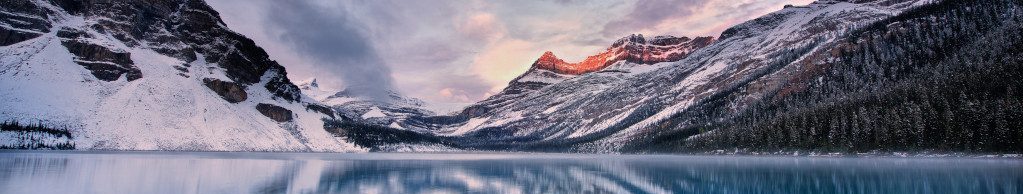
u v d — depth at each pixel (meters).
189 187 53.50
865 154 131.00
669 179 67.38
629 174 77.31
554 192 53.25
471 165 105.06
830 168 84.25
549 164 112.69
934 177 64.38
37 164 83.44
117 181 58.19
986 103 116.81
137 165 86.25
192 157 128.75
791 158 131.88
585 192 53.19
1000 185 54.66
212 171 75.00
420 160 132.88
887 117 133.12
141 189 51.16
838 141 141.50
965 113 117.94
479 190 54.59
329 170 81.56
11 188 50.81
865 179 63.50
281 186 55.72
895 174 69.62
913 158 113.69
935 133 120.88
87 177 62.19
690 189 55.38
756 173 75.94
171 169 77.81
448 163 114.56
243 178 63.88
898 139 127.06
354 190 53.03
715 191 53.56
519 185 60.22
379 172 78.31
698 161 122.94
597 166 102.31
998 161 93.94
